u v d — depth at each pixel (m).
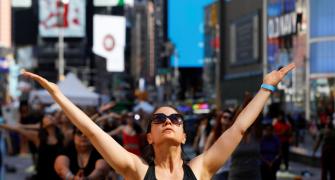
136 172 4.59
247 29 65.56
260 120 10.22
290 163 27.16
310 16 55.81
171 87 91.50
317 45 55.44
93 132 4.52
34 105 28.97
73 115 4.53
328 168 16.78
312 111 52.78
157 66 102.94
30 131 10.28
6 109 29.94
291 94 47.25
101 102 29.55
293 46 53.84
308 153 27.03
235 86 68.50
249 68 64.75
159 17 89.88
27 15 54.47
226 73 73.88
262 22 61.00
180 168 4.63
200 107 66.50
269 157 13.74
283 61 54.00
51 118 9.42
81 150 8.10
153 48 104.50
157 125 4.62
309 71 54.91
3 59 58.03
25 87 66.69
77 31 41.06
